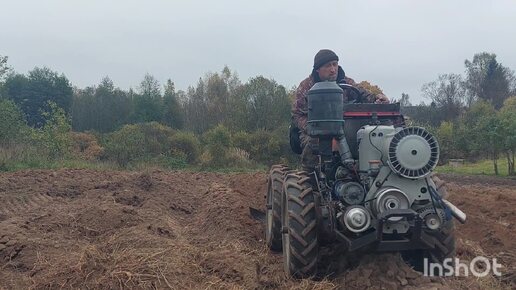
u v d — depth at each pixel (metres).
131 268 4.81
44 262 5.62
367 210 4.83
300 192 5.20
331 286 4.84
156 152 24.38
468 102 58.66
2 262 5.91
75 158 20.44
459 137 29.64
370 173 4.98
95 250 5.26
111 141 22.48
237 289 4.78
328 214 5.05
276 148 28.50
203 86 45.31
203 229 7.72
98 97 51.88
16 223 7.25
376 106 5.57
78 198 9.92
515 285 5.28
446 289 4.77
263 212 8.08
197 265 5.22
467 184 18.22
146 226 6.90
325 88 5.10
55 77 50.16
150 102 44.50
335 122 5.09
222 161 25.03
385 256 5.14
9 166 15.78
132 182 11.09
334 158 5.39
